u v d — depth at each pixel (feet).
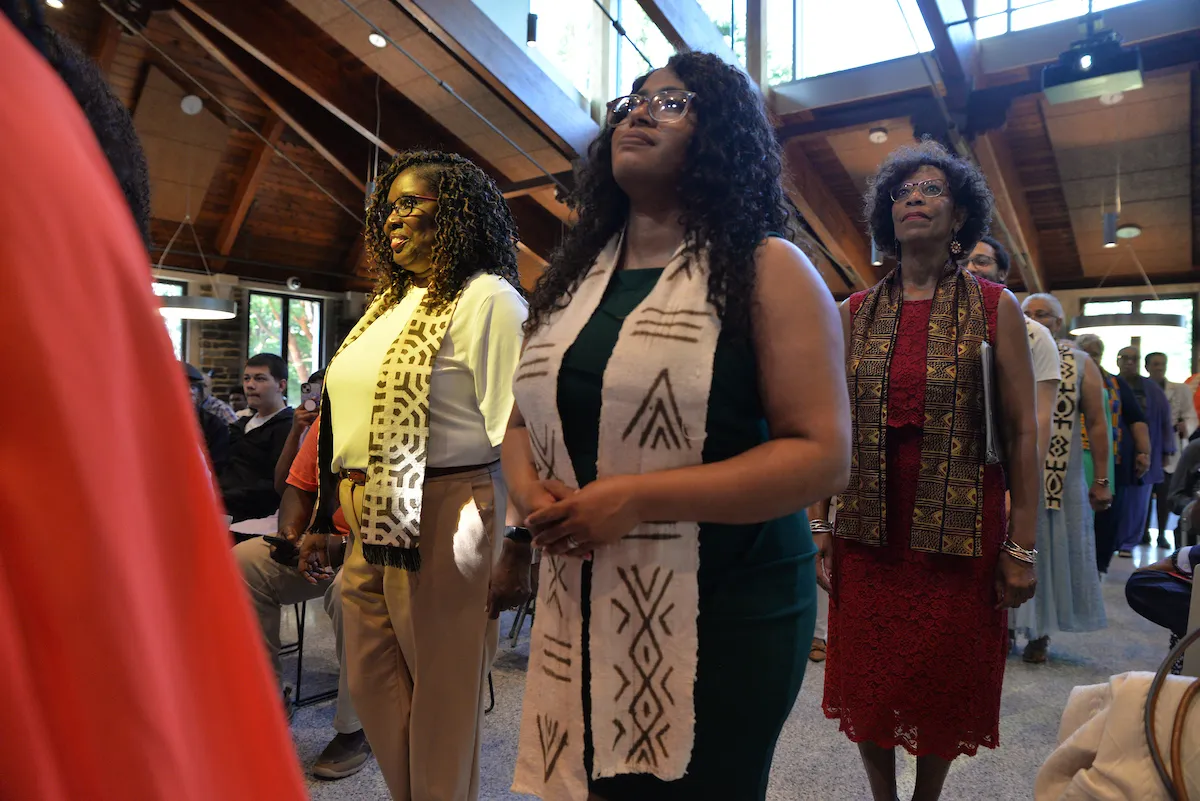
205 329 36.32
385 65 22.89
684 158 3.50
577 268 3.91
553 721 3.56
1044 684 10.03
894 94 23.27
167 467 0.92
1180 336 30.89
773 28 25.18
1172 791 3.37
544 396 3.54
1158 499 20.18
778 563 3.51
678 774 3.25
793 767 7.71
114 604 0.77
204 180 33.27
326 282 40.57
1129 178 26.48
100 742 0.76
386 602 5.73
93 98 1.82
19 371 0.71
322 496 6.35
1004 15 22.24
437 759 5.51
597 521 3.01
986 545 5.60
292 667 10.66
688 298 3.30
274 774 0.99
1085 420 11.45
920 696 5.61
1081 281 32.73
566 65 24.04
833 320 3.32
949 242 6.22
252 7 22.85
